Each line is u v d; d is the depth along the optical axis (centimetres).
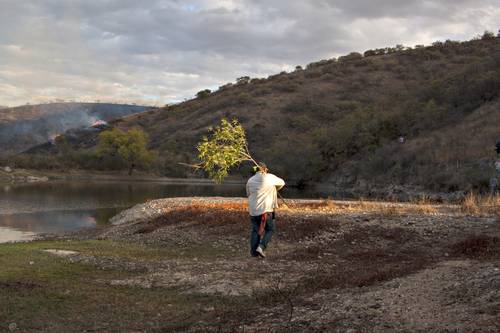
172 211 2070
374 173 5316
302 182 6412
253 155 7806
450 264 880
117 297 856
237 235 1505
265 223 1132
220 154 1809
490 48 13138
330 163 6625
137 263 1138
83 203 3662
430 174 4294
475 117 5200
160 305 806
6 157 8031
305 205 2045
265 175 1112
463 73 6825
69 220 2703
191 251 1359
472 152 4178
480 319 541
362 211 1730
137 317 750
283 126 10081
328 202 2086
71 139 13150
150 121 13575
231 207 2000
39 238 2059
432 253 1127
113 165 8269
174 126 11906
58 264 1145
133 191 4969
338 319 618
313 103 11156
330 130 6981
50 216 2888
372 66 13338
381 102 8144
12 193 4472
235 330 630
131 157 8100
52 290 898
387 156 5281
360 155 6281
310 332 590
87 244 1544
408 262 983
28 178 6931
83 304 820
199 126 11081
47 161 8181
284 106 11325
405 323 571
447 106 5984
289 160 6438
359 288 765
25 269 1089
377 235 1355
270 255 1192
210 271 1018
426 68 12631
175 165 8219
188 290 888
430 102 6053
